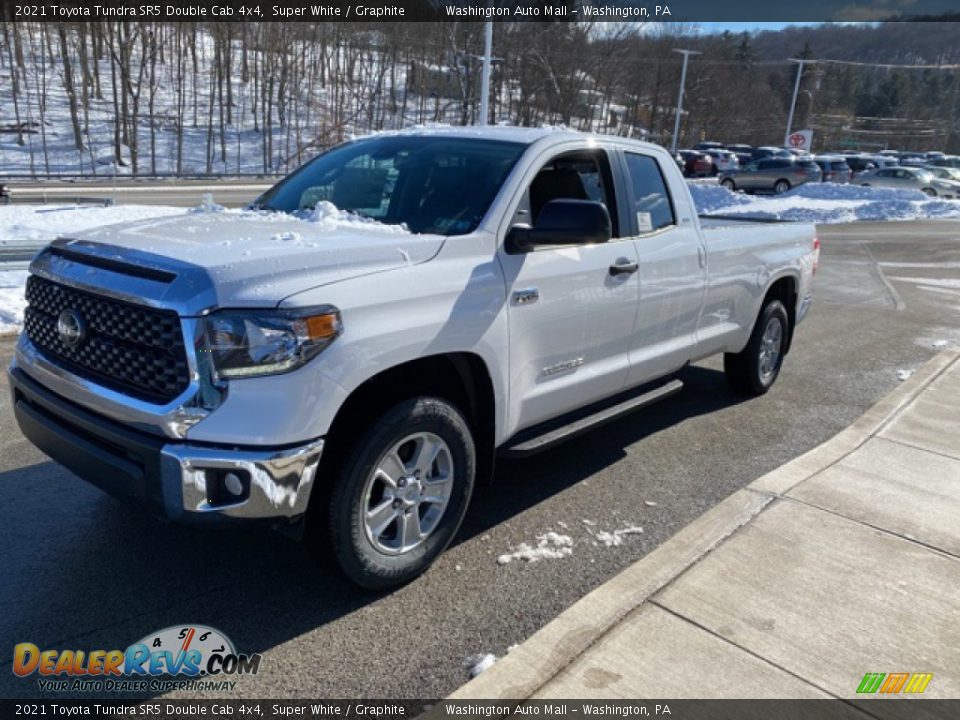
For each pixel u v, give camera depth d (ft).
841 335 30.81
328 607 10.76
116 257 10.11
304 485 9.53
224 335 9.09
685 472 16.12
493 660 9.65
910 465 15.98
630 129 185.78
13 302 25.95
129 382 9.84
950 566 11.88
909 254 59.21
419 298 10.60
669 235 15.94
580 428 13.96
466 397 12.25
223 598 10.89
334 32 212.64
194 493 9.18
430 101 207.62
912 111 378.32
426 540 11.42
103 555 11.87
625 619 10.26
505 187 12.44
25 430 11.57
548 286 12.65
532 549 12.56
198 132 186.19
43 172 148.56
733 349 19.84
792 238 21.40
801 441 18.30
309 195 14.12
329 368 9.51
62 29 165.37
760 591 11.02
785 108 302.25
